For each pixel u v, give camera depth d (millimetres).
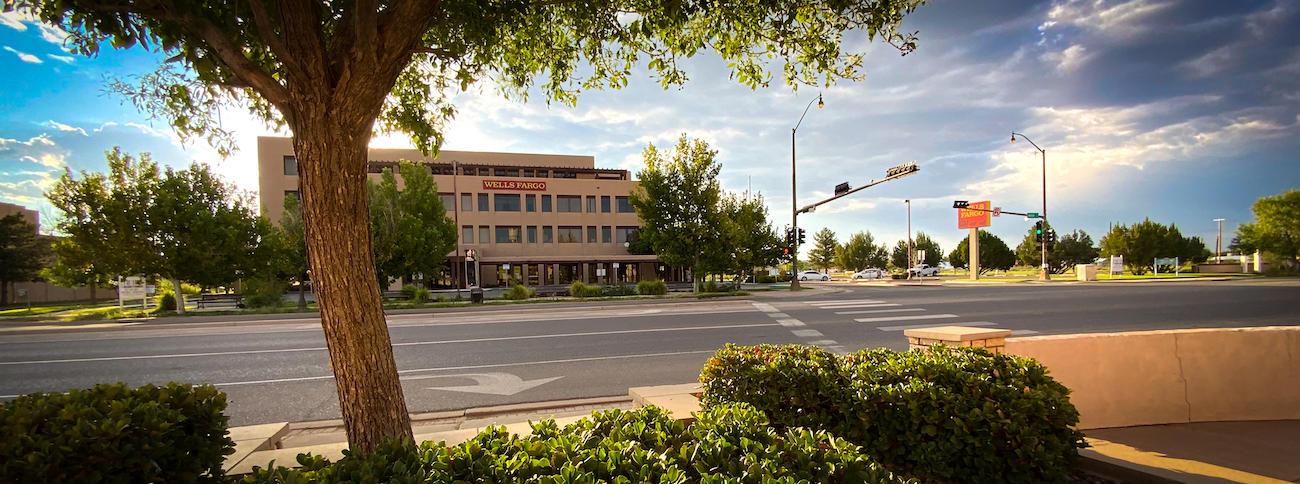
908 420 3137
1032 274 51500
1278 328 4762
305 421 5633
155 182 17531
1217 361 4695
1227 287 22875
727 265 23891
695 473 1845
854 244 59938
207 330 13688
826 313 15406
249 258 18797
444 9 3559
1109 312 14234
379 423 2703
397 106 4699
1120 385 4543
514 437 2129
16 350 10711
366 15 2551
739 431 2193
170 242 17359
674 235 23766
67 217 16609
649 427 2289
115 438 2348
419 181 25297
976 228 39000
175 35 2789
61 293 39312
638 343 10398
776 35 4277
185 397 2795
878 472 1931
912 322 13094
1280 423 4523
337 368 2688
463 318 15781
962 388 3129
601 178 50594
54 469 2205
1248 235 39750
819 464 1877
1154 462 3607
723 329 12312
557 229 45094
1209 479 3262
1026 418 3002
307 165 2611
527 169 47906
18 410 2410
